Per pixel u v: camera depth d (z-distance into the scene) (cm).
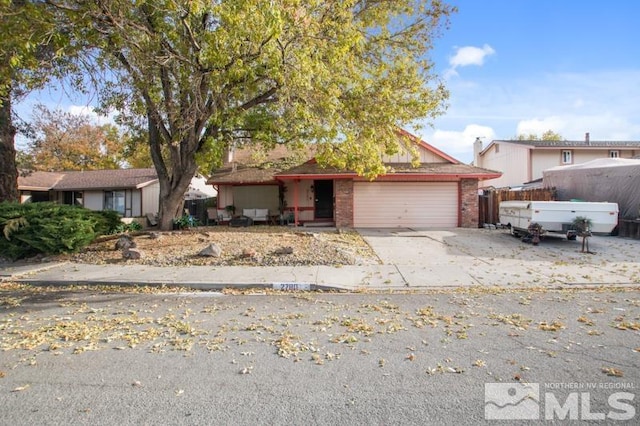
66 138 2728
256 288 814
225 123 1143
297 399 346
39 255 1090
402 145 1767
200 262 1010
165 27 963
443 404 336
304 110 946
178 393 357
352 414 321
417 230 1661
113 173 2886
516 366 411
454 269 949
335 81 1056
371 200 1820
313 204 2120
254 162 2203
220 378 388
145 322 574
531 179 2755
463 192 1809
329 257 1045
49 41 838
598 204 1214
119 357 441
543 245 1290
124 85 1020
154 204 2794
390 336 508
